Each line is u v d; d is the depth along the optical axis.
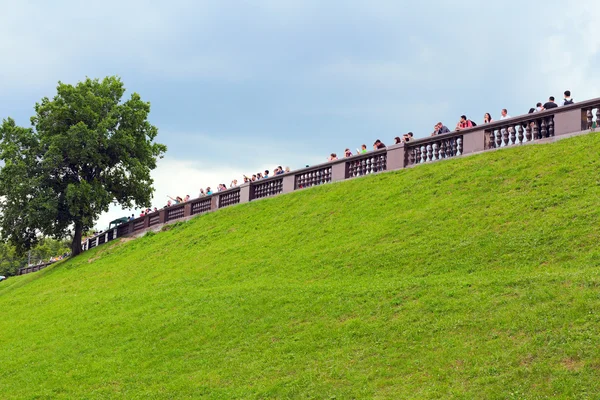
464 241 18.88
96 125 41.66
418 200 23.84
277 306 18.20
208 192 41.56
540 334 12.11
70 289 31.14
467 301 14.45
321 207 28.20
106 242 43.91
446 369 12.20
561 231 17.20
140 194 44.59
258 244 26.75
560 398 10.44
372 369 13.14
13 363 19.80
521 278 14.73
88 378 17.06
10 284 44.16
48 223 41.06
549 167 21.56
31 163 40.47
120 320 21.55
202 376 15.26
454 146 27.31
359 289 17.56
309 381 13.45
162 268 29.03
